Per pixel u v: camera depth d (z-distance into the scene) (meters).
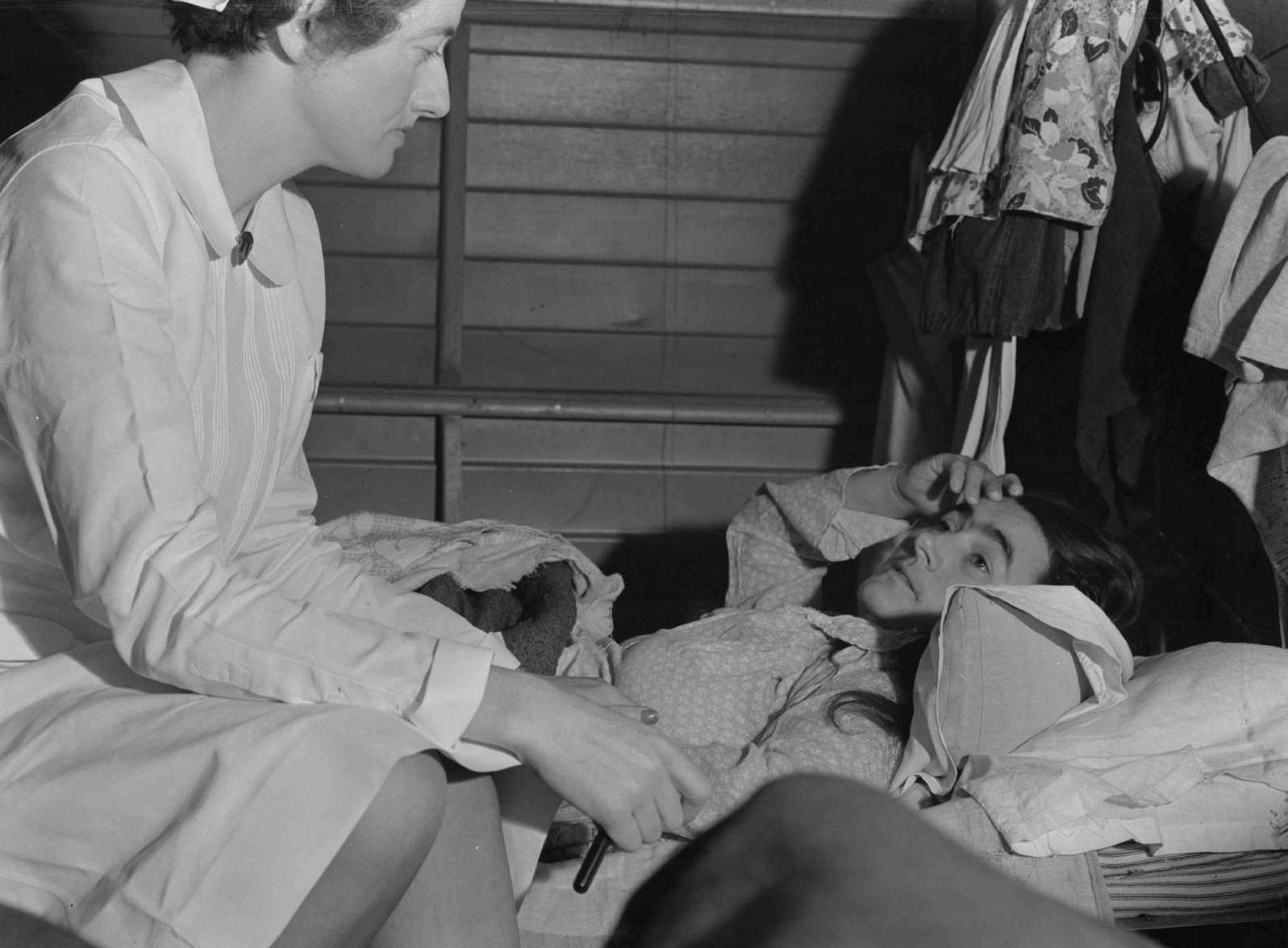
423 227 3.01
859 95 2.97
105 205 1.00
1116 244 2.07
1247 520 2.15
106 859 0.89
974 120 2.12
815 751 1.65
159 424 0.96
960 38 2.83
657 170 3.03
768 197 3.04
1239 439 1.87
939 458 2.11
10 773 0.93
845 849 0.31
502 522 2.21
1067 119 2.03
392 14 1.05
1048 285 2.11
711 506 3.09
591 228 3.05
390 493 3.01
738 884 0.31
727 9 2.88
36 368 0.94
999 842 1.45
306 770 0.86
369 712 0.90
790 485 2.29
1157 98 2.19
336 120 1.10
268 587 0.95
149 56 2.78
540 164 3.02
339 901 0.87
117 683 1.00
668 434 3.06
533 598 1.97
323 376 3.02
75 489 0.93
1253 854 1.50
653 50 2.96
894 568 2.02
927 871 0.30
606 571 3.07
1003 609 1.65
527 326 3.08
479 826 1.00
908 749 1.65
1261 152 1.84
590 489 3.06
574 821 1.49
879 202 3.03
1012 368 2.25
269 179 1.14
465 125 2.95
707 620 1.99
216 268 1.15
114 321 0.96
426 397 2.93
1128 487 2.12
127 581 0.92
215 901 0.84
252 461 1.22
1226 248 1.85
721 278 3.07
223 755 0.87
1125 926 1.49
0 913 0.90
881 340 3.07
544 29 2.94
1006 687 1.61
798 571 2.30
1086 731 1.58
